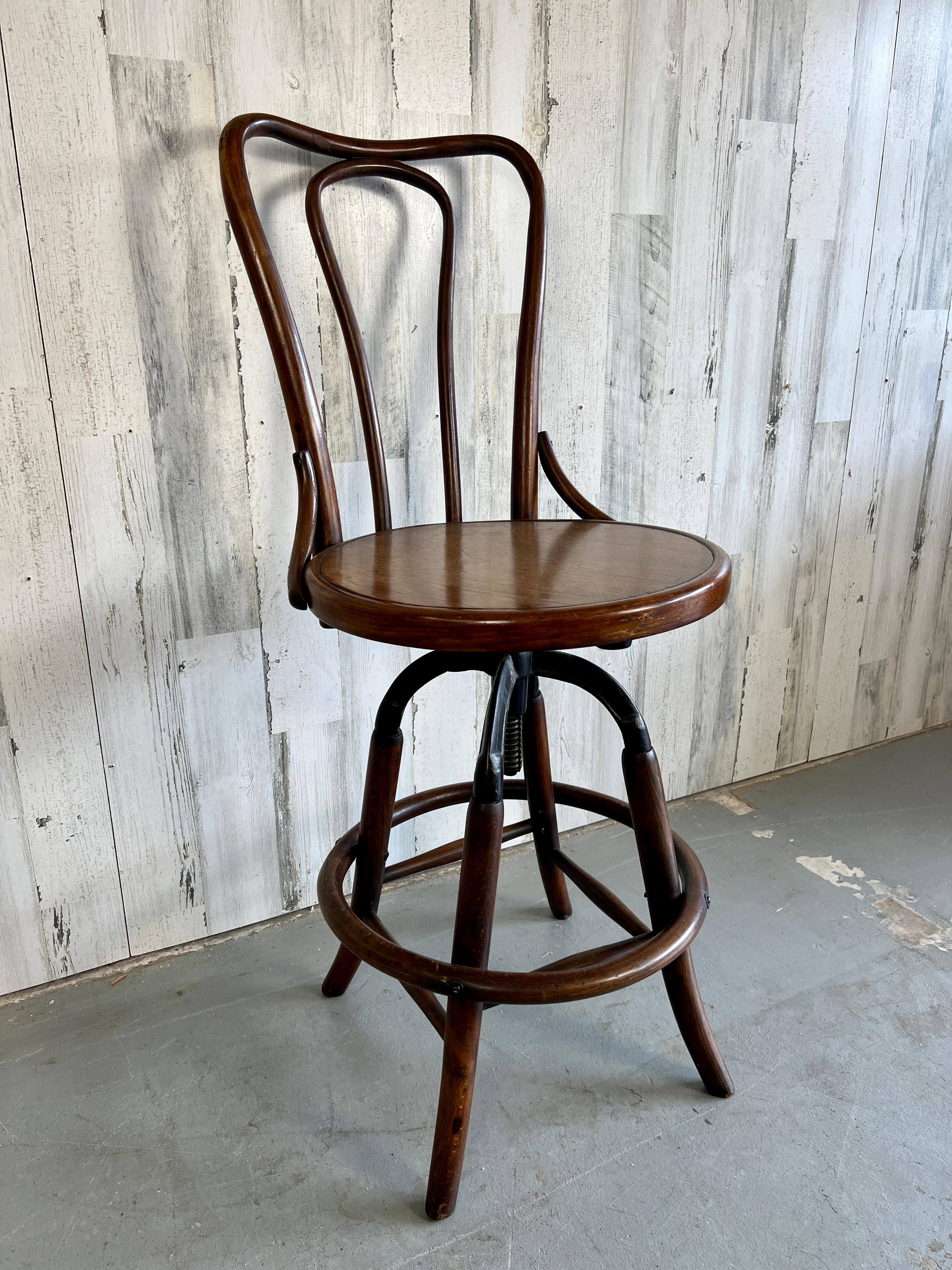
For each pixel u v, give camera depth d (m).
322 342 1.08
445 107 1.07
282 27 0.96
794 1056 1.00
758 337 1.38
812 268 1.39
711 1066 0.94
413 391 1.15
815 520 1.55
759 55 1.24
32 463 0.96
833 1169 0.86
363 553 0.87
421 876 1.36
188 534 1.06
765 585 1.53
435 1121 0.92
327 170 0.94
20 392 0.94
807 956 1.16
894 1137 0.89
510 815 1.43
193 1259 0.78
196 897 1.19
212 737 1.14
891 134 1.39
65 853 1.09
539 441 1.07
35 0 0.85
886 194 1.42
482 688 1.32
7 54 0.85
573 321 1.21
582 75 1.13
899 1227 0.80
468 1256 0.78
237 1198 0.84
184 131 0.94
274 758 1.20
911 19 1.35
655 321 1.28
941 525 1.72
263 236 0.84
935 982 1.11
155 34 0.90
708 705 1.55
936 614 1.79
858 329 1.47
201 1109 0.94
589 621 0.66
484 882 0.77
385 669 1.24
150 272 0.96
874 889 1.31
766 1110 0.93
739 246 1.31
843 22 1.29
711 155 1.24
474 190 1.11
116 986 1.13
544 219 1.02
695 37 1.18
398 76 1.03
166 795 1.14
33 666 1.02
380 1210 0.83
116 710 1.08
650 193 1.22
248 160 0.97
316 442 0.88
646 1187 0.84
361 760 1.26
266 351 1.05
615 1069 0.99
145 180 0.94
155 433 1.01
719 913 1.25
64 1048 1.02
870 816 1.52
